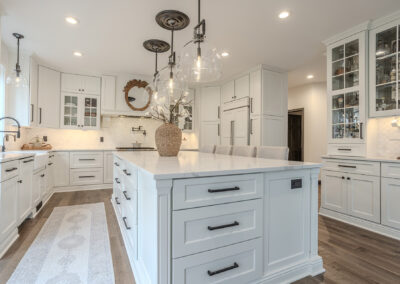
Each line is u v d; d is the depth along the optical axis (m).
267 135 4.06
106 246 2.03
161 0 2.23
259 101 4.04
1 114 3.13
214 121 5.10
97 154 4.43
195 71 2.28
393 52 2.47
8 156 2.16
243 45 3.25
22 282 1.50
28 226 2.48
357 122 2.75
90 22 2.64
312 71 4.41
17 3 2.27
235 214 1.33
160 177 1.09
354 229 2.51
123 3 2.28
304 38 3.03
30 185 2.63
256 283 1.41
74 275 1.59
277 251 1.52
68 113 4.35
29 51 3.45
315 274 1.64
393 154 2.71
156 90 2.79
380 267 1.74
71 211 3.01
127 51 3.46
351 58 2.82
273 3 2.28
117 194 2.77
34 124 3.68
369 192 2.51
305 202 1.65
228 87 4.84
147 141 5.25
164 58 3.75
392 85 2.49
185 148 5.65
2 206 1.90
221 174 1.25
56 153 4.09
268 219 1.47
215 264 1.27
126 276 1.60
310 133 5.25
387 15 2.46
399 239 2.24
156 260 1.11
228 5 2.31
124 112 4.69
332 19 2.56
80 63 4.00
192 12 2.43
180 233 1.16
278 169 1.45
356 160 2.64
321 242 2.18
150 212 1.25
